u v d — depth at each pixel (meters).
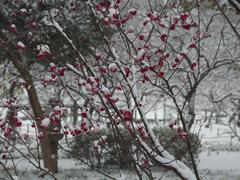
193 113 19.53
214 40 20.09
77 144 14.00
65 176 13.46
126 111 3.44
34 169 14.14
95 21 3.68
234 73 22.08
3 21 8.74
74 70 3.72
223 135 37.12
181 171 3.86
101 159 15.43
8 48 4.30
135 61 3.63
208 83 22.62
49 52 3.72
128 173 12.95
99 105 3.72
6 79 11.01
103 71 3.56
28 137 4.32
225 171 15.99
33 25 4.27
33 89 12.09
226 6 6.46
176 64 3.73
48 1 8.20
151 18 3.73
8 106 4.43
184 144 13.50
